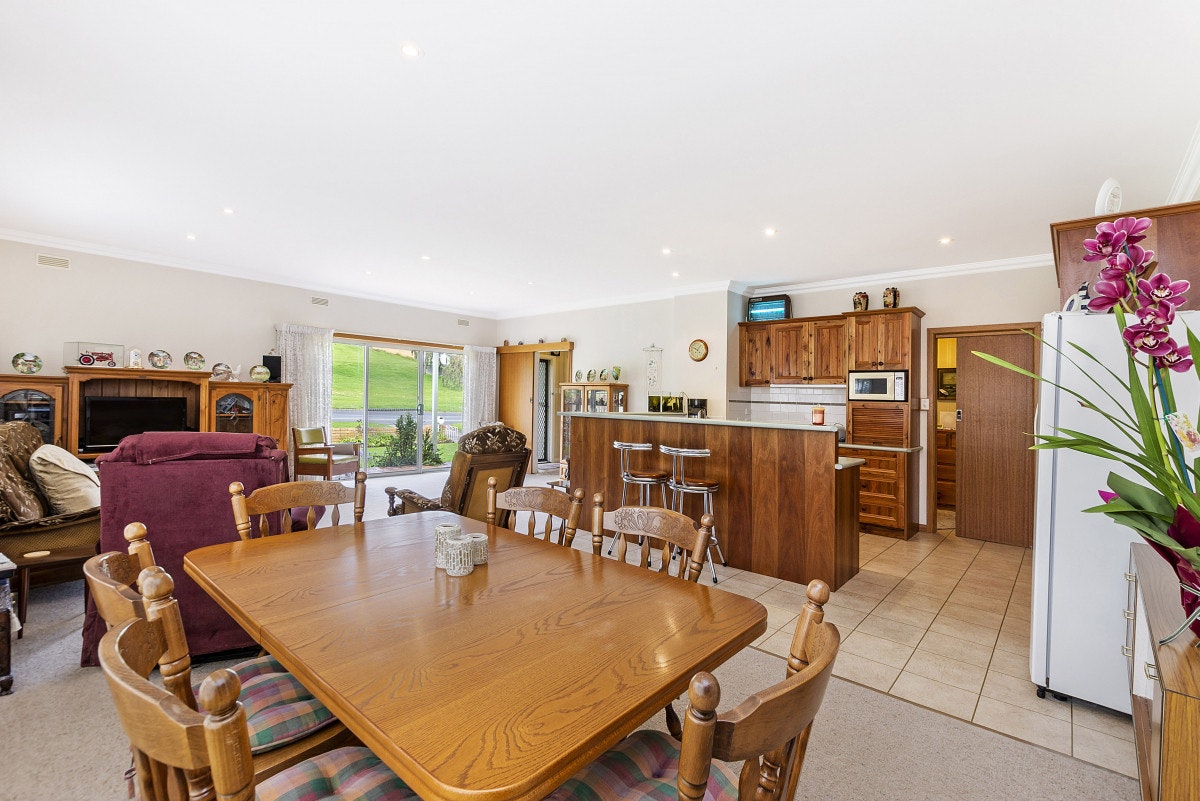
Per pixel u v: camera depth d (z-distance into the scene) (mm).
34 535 2725
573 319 8180
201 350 6160
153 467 2283
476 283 6750
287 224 4508
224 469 2400
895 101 2473
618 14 1957
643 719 886
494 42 2127
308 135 2920
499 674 962
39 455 2971
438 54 2209
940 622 3080
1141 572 1693
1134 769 1848
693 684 678
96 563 1092
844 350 5727
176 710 647
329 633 1112
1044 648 2264
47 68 2338
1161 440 1074
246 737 626
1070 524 2189
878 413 5352
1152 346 1005
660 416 4570
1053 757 1904
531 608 1270
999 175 3221
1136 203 3520
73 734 1901
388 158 3188
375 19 2008
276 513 2543
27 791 1629
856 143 2883
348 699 867
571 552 1746
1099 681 2145
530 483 7609
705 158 3104
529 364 8805
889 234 4375
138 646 838
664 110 2602
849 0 1854
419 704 859
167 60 2275
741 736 693
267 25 2047
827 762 1870
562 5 1916
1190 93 2328
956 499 5277
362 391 7773
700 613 1257
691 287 6629
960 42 2049
